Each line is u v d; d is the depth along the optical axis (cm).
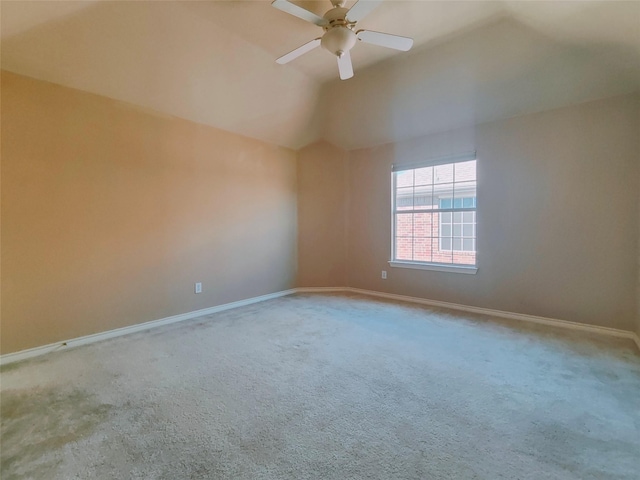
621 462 139
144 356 260
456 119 387
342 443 153
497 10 246
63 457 144
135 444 153
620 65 266
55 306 278
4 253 254
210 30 278
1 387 210
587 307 320
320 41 229
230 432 162
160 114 345
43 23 231
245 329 326
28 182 264
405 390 202
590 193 317
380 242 484
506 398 192
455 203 417
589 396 194
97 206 301
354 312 389
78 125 288
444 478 130
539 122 343
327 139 508
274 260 476
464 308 400
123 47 269
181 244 366
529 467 136
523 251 356
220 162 404
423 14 251
